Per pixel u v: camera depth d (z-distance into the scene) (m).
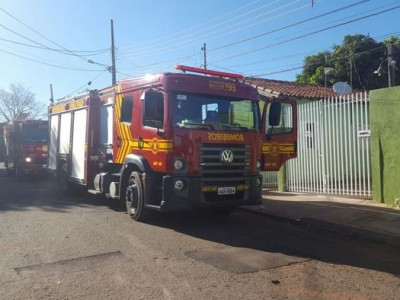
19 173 20.50
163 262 6.57
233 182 9.04
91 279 5.79
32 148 20.23
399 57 29.92
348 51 30.55
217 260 6.73
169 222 9.65
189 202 8.58
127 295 5.24
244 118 9.47
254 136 9.40
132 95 9.94
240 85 9.60
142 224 9.34
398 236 7.92
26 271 6.10
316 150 13.37
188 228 9.09
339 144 12.70
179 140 8.61
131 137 9.89
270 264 6.57
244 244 7.80
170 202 8.56
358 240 8.30
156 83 9.00
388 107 10.80
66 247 7.36
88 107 12.21
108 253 7.02
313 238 8.43
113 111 10.92
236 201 9.10
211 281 5.75
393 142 10.71
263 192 14.19
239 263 6.59
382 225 8.76
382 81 30.20
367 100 11.83
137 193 9.55
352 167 12.38
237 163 9.09
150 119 8.78
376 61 30.31
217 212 10.70
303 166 13.81
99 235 8.25
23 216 10.18
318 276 6.04
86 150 12.33
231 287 5.54
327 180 13.03
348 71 30.39
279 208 11.07
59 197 13.67
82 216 10.20
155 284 5.61
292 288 5.54
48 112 16.39
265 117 9.86
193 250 7.30
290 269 6.34
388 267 6.52
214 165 8.83
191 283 5.66
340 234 8.82
